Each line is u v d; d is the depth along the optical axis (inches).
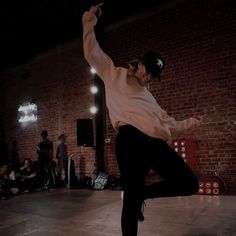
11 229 143.3
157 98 265.1
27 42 350.9
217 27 236.7
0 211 192.9
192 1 250.8
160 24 267.9
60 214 172.2
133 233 69.6
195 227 126.6
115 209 177.5
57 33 332.8
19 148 388.8
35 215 173.5
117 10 286.5
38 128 366.6
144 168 70.2
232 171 223.9
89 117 316.5
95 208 184.9
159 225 132.6
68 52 341.7
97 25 302.0
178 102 253.3
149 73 74.8
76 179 305.1
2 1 305.0
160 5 268.7
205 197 201.3
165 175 69.4
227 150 227.0
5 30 339.0
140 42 279.7
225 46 231.9
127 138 70.1
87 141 299.1
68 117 335.3
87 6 288.2
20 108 390.6
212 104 235.8
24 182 287.4
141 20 280.4
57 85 349.4
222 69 232.4
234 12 229.3
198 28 246.2
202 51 242.8
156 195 70.2
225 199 191.0
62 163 331.6
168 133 71.5
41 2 304.0
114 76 74.9
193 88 245.9
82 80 325.7
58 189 297.6
